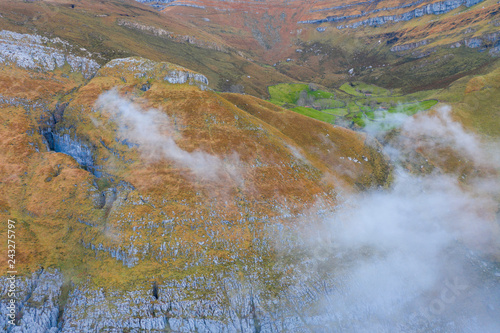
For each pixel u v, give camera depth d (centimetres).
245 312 9406
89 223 10181
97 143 12538
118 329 8488
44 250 9450
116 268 9438
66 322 8531
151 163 11756
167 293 9062
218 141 12888
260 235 10794
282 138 14650
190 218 10538
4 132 11731
